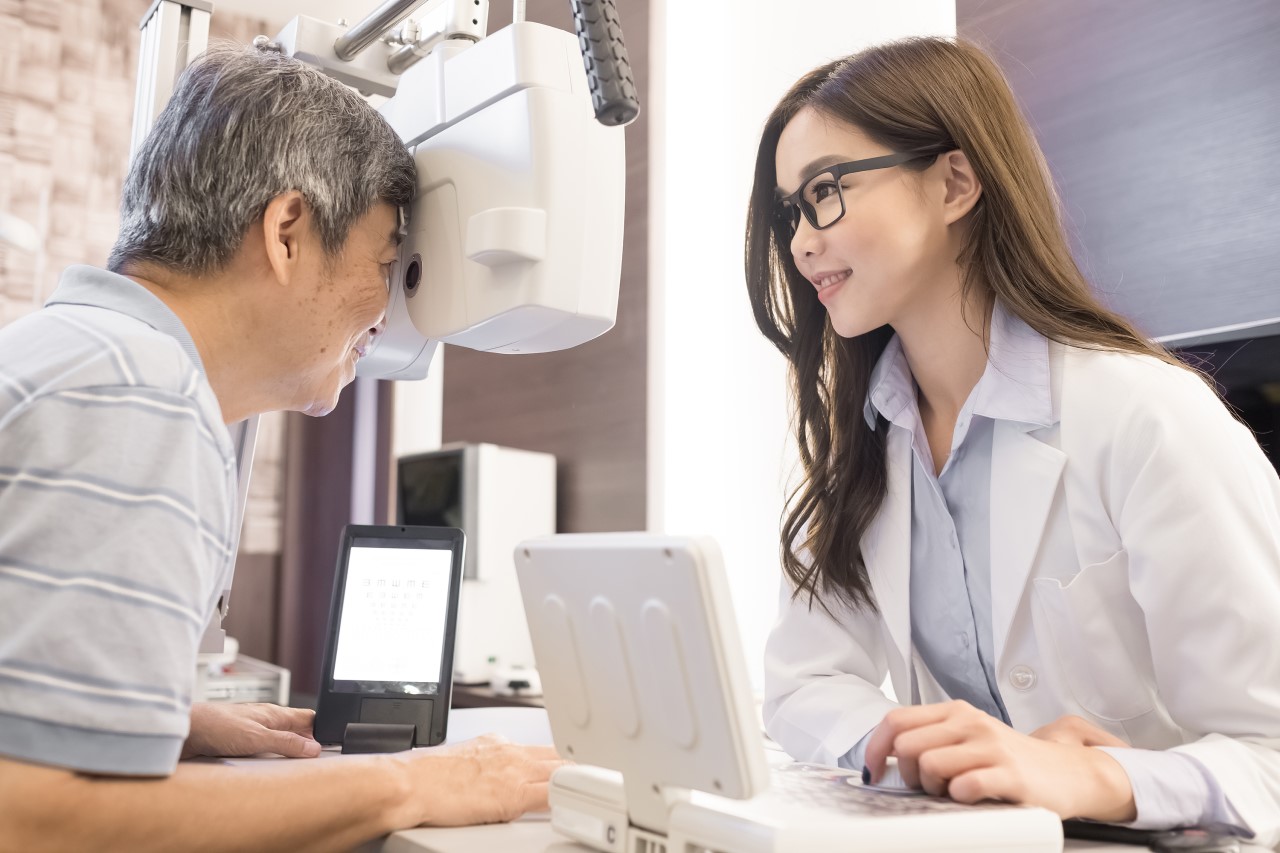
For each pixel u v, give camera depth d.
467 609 2.64
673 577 0.58
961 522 1.04
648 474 2.54
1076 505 0.92
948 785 0.67
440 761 0.78
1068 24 1.74
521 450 3.00
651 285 2.59
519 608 2.74
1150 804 0.68
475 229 0.94
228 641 3.30
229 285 0.86
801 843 0.54
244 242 0.85
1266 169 1.46
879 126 0.99
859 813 0.59
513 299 0.93
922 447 1.07
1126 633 0.90
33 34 3.77
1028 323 0.97
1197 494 0.81
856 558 1.11
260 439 4.22
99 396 0.68
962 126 0.98
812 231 1.01
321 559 4.14
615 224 0.98
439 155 1.01
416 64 1.10
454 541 1.10
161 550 0.67
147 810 0.64
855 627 1.14
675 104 2.62
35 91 3.75
